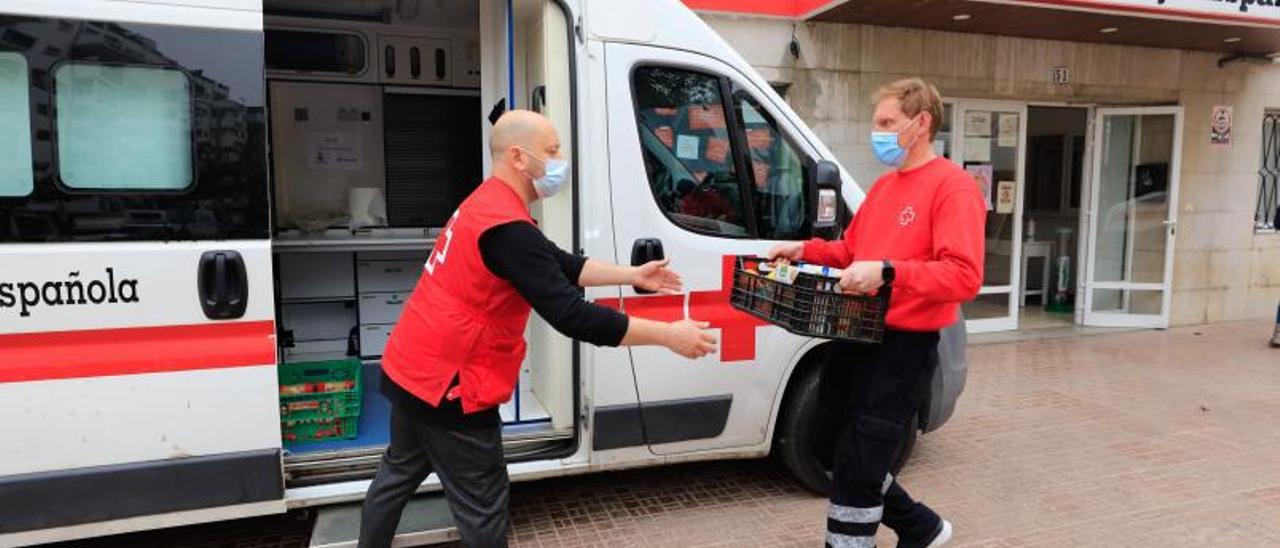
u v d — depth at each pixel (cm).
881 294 248
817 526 358
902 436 268
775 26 681
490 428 243
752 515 369
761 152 365
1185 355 726
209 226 276
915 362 262
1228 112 858
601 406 339
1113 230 865
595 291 329
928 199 255
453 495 246
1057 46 776
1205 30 726
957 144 773
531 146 236
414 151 516
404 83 504
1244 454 459
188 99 272
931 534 300
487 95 380
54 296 260
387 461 260
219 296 275
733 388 359
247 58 279
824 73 700
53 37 258
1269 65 861
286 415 348
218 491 283
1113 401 569
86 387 265
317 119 494
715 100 355
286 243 448
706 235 350
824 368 293
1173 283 865
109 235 266
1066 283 967
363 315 497
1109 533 357
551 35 331
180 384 275
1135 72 812
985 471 432
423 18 494
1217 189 870
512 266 221
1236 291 901
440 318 232
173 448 277
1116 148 852
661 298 341
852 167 718
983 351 744
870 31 707
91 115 263
